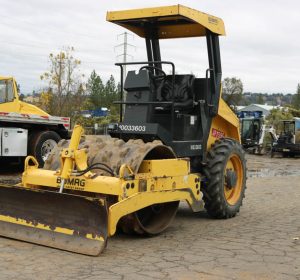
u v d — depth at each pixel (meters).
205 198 7.84
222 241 6.38
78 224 5.62
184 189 6.82
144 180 6.04
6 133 13.64
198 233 6.88
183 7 7.22
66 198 5.61
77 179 6.00
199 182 7.20
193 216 8.27
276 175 17.19
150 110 7.26
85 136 6.97
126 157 6.16
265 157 32.16
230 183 8.02
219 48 8.07
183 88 7.74
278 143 31.48
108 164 6.15
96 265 5.14
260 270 5.11
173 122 7.25
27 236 5.97
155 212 7.00
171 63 7.09
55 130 15.18
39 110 15.37
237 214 8.53
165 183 6.42
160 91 7.52
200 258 5.51
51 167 6.67
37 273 4.85
